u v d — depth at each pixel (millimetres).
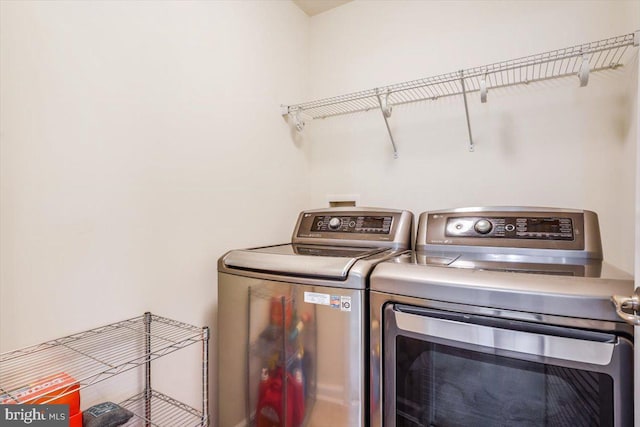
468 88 1594
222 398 1261
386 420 940
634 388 654
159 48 1194
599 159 1343
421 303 875
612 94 1319
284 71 1856
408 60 1773
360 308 961
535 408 763
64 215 936
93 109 1001
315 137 2062
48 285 903
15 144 842
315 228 1616
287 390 1095
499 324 781
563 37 1407
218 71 1437
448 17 1666
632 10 1216
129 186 1098
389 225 1449
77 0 962
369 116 1896
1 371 833
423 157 1729
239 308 1209
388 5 1838
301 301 1061
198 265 1335
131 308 1100
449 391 862
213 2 1415
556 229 1141
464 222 1291
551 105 1435
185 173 1288
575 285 729
